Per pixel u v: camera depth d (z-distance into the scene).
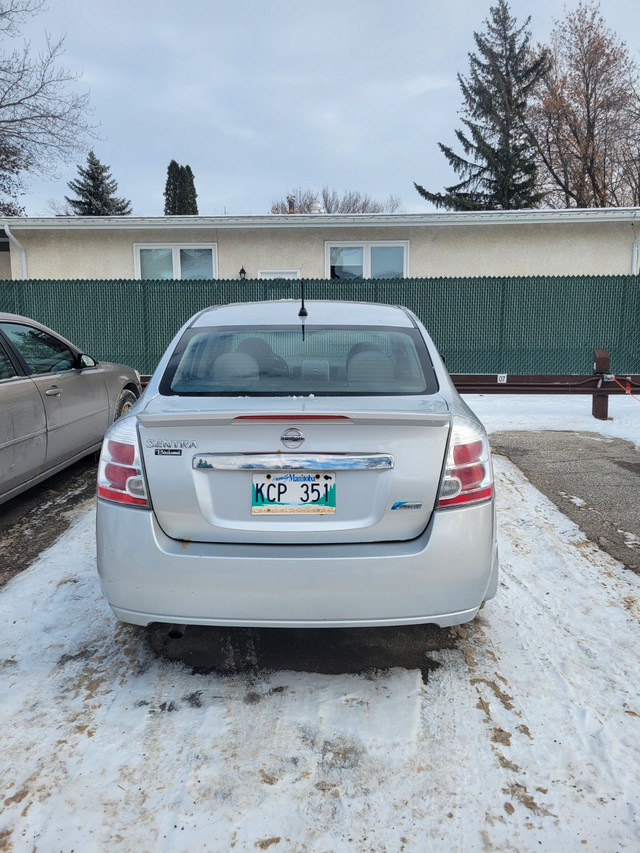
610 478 5.30
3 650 2.72
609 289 11.16
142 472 2.22
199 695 2.42
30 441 4.27
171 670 2.59
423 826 1.81
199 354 2.85
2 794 1.92
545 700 2.37
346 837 1.78
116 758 2.08
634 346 11.27
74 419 4.95
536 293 11.27
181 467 2.19
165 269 13.30
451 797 1.91
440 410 2.31
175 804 1.89
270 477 2.19
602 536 4.00
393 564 2.15
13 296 11.68
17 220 12.55
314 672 2.57
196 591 2.19
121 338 11.69
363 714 2.29
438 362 2.85
